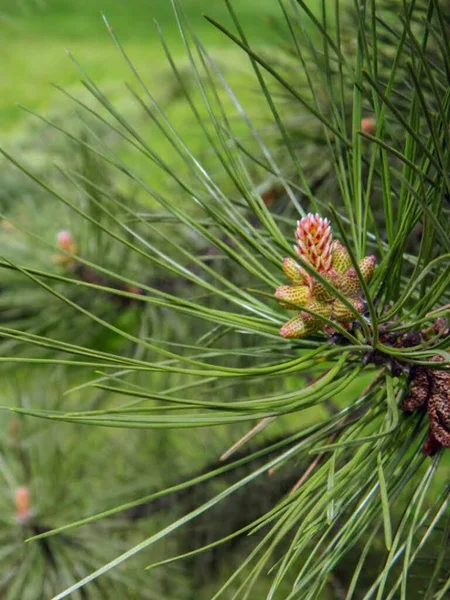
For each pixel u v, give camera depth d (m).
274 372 0.51
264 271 0.55
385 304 0.54
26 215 0.94
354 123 0.53
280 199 0.85
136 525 0.96
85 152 0.88
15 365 0.93
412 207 0.52
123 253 0.88
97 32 3.23
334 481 0.51
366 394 0.54
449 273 0.51
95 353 0.48
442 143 0.50
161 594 0.91
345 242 0.44
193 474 0.99
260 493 0.98
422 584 0.70
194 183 0.91
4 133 1.93
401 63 0.63
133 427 0.47
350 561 0.82
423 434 0.53
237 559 0.97
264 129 0.87
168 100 1.27
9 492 0.90
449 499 0.52
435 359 0.53
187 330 0.90
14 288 0.89
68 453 0.96
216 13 2.91
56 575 0.85
